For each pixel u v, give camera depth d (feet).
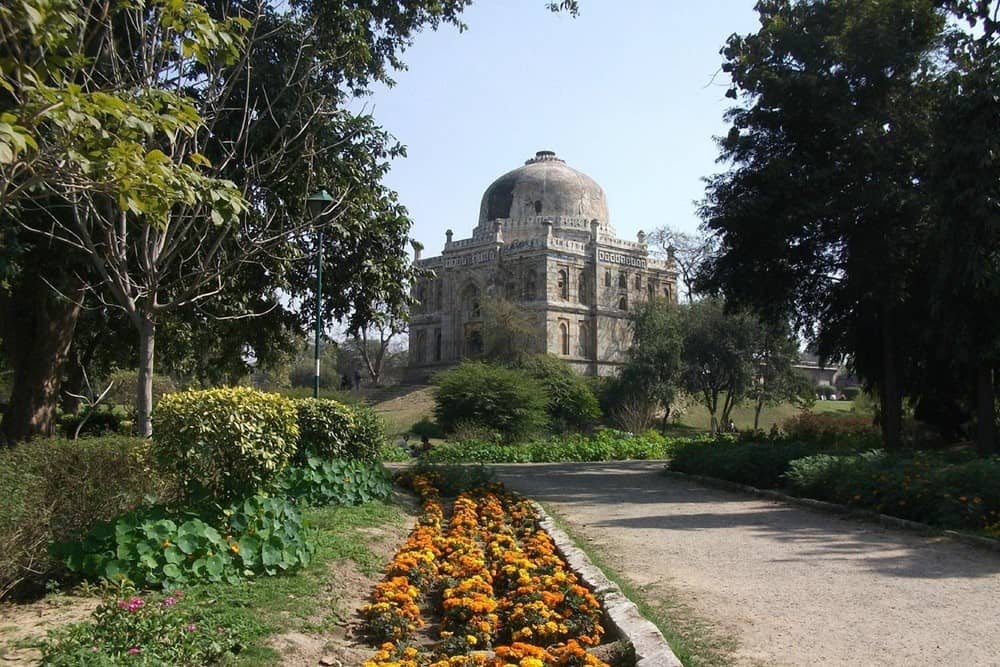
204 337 83.46
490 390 119.34
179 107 24.43
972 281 54.19
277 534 26.11
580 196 252.01
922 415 90.12
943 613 22.59
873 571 28.78
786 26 71.51
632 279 246.68
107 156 21.35
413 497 53.88
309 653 19.56
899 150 65.98
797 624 21.77
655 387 163.12
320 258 56.29
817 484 48.98
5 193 22.43
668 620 22.38
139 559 22.70
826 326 86.38
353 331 69.41
